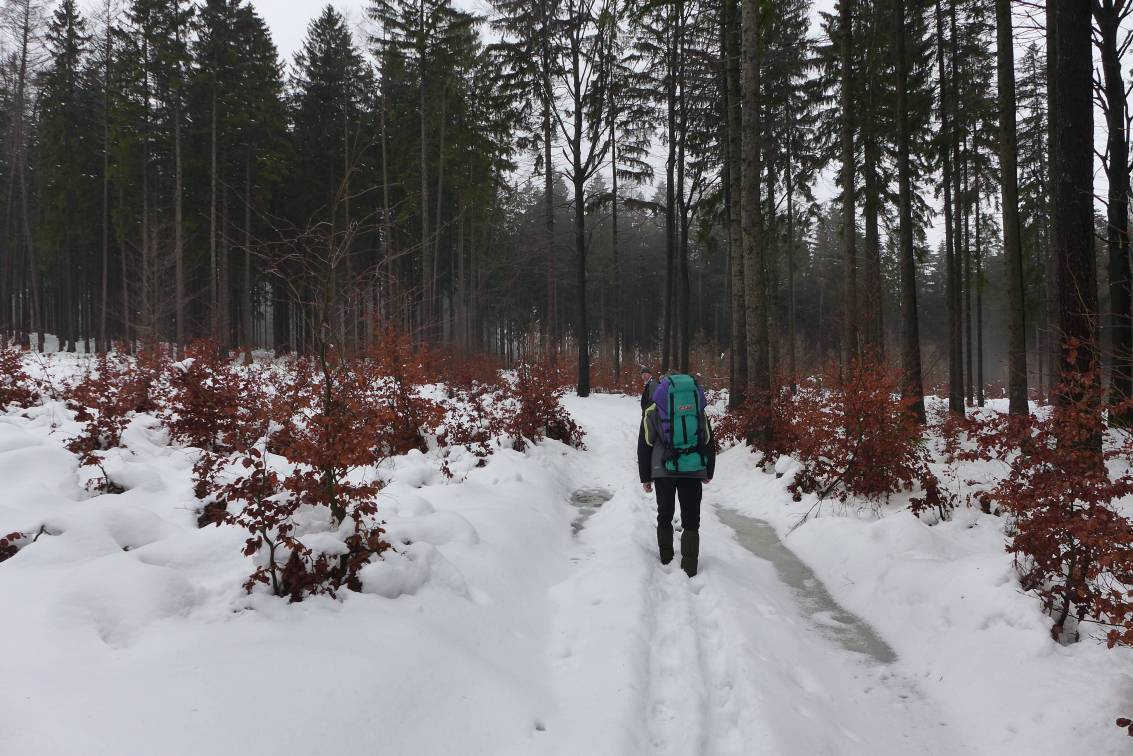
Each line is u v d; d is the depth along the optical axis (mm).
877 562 4754
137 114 25984
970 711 3029
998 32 10703
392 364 8086
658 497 5133
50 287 41562
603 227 44125
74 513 3582
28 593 2627
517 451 9406
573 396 23031
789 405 9859
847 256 12297
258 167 28953
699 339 37250
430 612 3365
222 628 2668
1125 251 7457
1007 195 10773
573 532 6332
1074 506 3568
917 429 6953
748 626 3766
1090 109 6277
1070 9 6273
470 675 2840
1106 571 3268
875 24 13148
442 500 5879
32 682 2004
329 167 31094
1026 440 3865
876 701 3219
